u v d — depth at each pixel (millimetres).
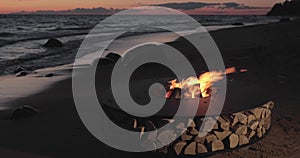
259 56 11914
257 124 4617
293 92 7570
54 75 11969
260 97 4793
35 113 6500
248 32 23203
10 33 40125
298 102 6770
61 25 68250
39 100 8008
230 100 4633
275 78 8945
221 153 4281
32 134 5316
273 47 13586
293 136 4941
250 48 13719
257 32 22625
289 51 12531
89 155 4469
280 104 6629
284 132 5098
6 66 15336
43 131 5445
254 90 5152
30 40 31422
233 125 4324
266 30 24109
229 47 14781
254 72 9688
